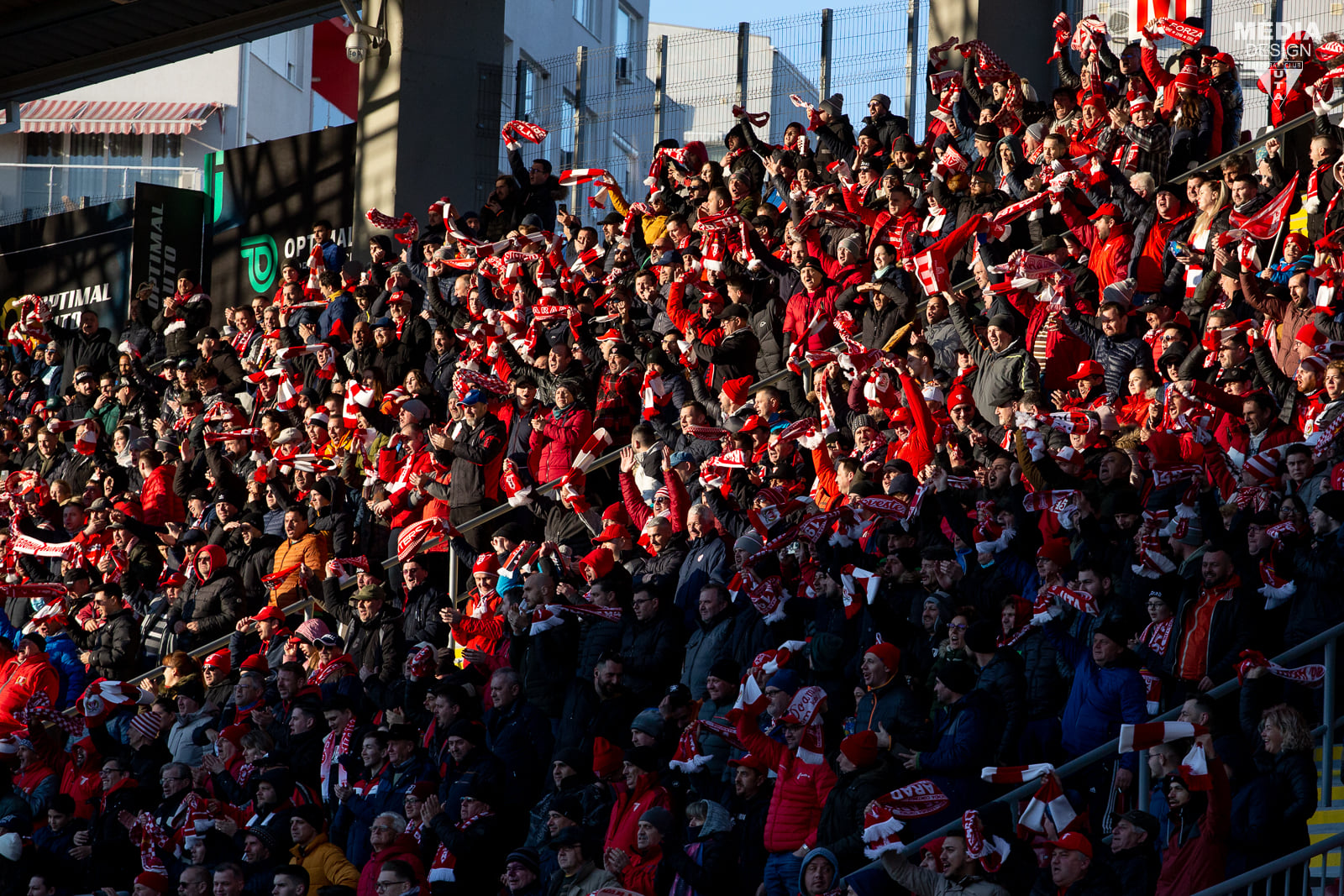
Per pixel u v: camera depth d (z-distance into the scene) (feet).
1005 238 76.48
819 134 91.40
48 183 172.35
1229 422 59.93
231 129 188.55
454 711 57.93
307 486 79.46
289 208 131.95
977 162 85.97
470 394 77.41
